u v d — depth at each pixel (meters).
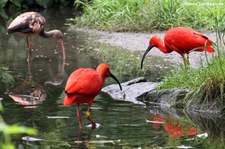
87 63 19.09
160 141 10.87
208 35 22.58
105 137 11.06
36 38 24.34
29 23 21.16
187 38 15.33
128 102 14.09
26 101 14.09
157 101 14.18
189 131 11.67
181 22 24.31
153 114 12.97
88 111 11.87
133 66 18.55
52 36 22.22
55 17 30.47
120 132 11.41
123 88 15.03
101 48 21.62
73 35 24.47
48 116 12.59
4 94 14.86
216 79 13.67
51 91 15.19
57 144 10.62
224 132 11.71
